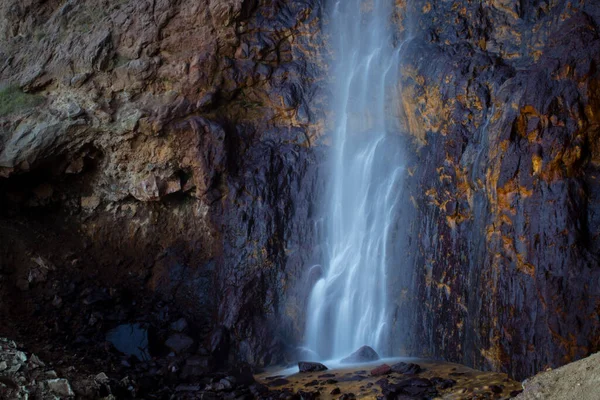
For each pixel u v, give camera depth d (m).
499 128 7.29
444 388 6.75
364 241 9.07
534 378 5.48
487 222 7.37
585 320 6.29
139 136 9.73
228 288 9.38
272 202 9.62
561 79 6.95
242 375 8.16
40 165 9.74
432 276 8.11
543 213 6.75
